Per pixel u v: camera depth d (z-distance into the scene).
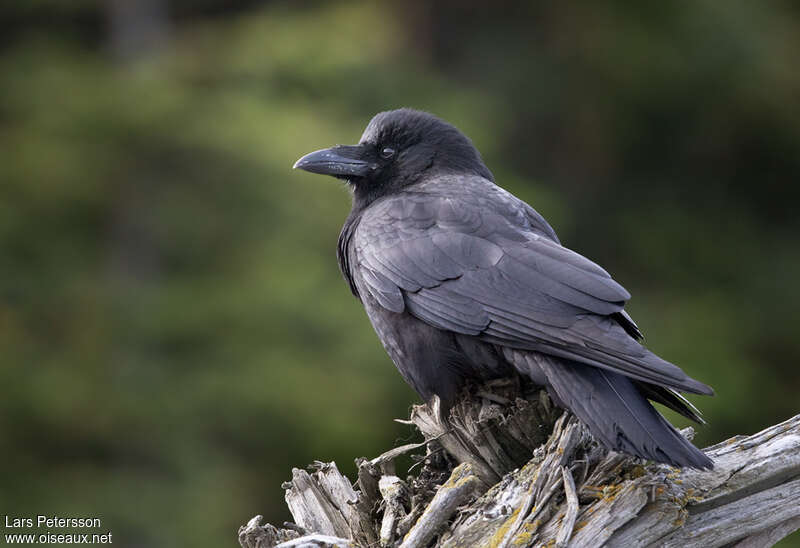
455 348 7.19
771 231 21.75
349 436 14.99
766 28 20.94
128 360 16.02
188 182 17.77
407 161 8.72
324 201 16.72
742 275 20.47
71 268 17.00
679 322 18.95
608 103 20.89
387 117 8.88
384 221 7.83
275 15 19.52
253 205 17.47
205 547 14.93
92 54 19.27
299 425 15.19
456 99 18.56
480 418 6.56
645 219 20.80
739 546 5.96
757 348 19.72
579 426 6.09
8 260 16.95
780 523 6.01
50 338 16.41
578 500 5.79
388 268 7.52
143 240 17.66
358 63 18.03
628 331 6.80
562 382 6.26
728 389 17.73
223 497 15.26
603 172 21.28
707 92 20.77
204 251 17.31
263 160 16.58
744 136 21.38
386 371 15.56
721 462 6.02
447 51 21.11
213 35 19.02
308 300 15.84
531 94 20.81
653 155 21.50
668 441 5.66
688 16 20.64
